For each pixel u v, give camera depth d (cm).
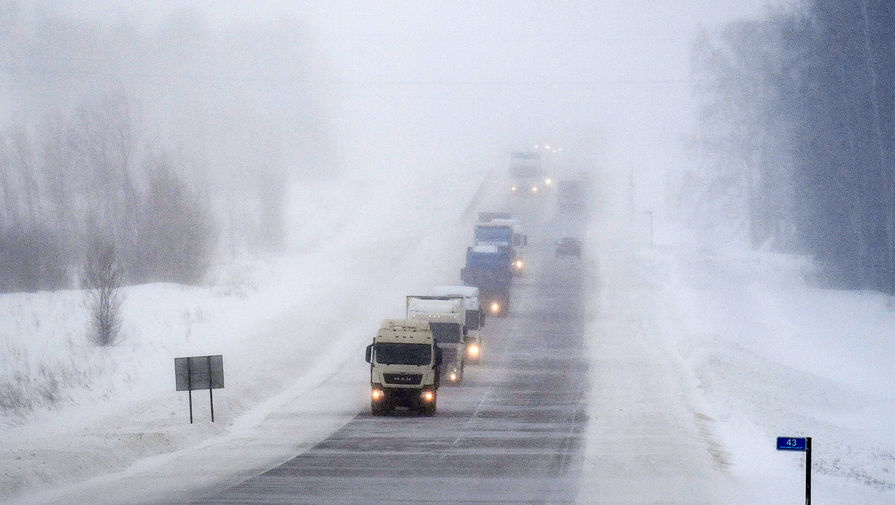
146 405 6462
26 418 6081
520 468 4803
